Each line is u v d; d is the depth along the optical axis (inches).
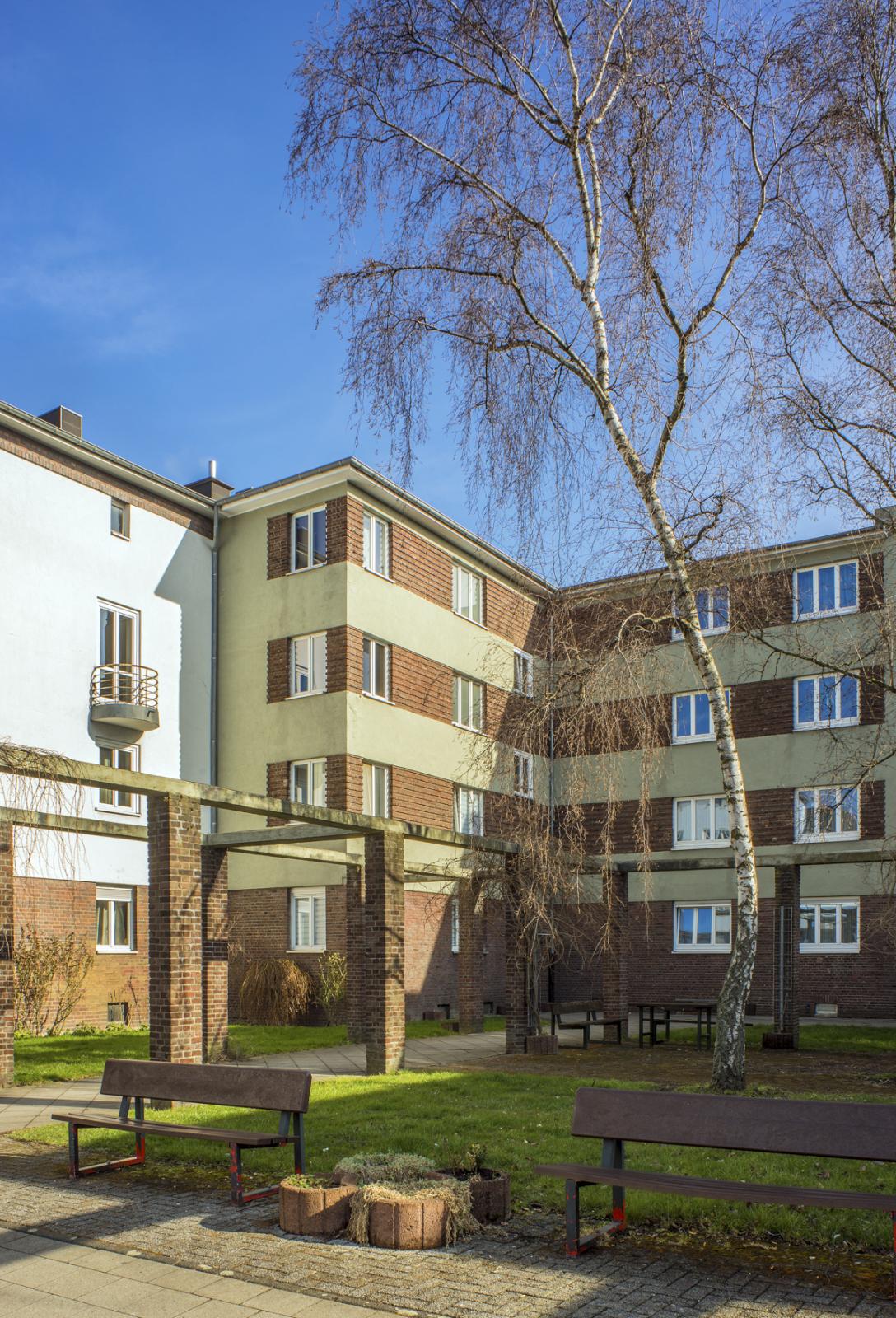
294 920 980.6
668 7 474.3
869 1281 215.8
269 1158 327.0
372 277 514.3
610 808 557.3
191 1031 450.9
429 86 497.7
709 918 1120.8
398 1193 249.8
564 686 527.2
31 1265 233.0
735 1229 250.7
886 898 897.5
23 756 426.3
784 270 498.0
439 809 1068.5
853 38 474.3
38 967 806.5
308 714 971.3
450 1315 201.3
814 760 1059.9
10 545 834.2
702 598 534.6
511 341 517.7
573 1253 235.9
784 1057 671.8
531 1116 391.9
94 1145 357.1
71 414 978.7
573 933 814.5
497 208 510.3
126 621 945.5
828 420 505.7
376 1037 550.9
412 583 1062.4
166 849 454.9
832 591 1063.6
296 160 502.0
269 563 1019.3
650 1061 626.5
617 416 507.2
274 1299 210.7
